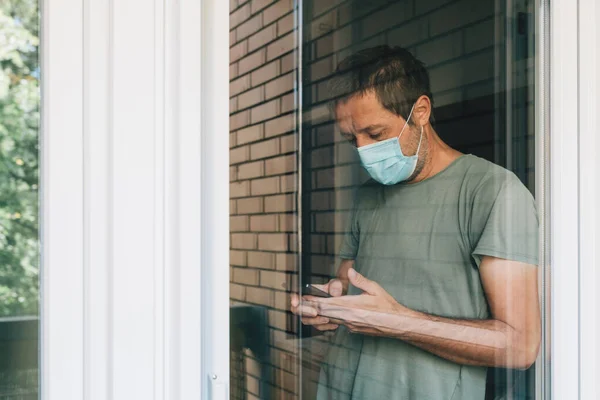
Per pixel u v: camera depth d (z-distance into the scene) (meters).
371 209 1.45
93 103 0.80
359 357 1.37
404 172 1.47
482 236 1.46
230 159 1.15
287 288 1.27
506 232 1.44
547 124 1.39
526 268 1.42
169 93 0.84
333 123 1.43
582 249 1.40
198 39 0.86
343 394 1.35
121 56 0.80
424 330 1.44
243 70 1.20
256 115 1.20
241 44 1.20
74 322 0.79
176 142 0.84
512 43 1.48
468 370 1.44
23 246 0.79
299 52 1.37
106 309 0.80
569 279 1.38
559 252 1.37
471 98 1.54
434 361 1.44
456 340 1.45
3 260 0.78
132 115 0.81
